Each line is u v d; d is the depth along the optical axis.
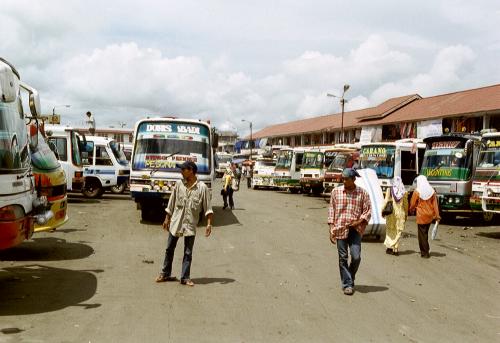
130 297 7.54
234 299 7.62
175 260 10.54
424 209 11.82
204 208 8.46
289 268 10.03
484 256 12.54
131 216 17.62
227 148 129.12
